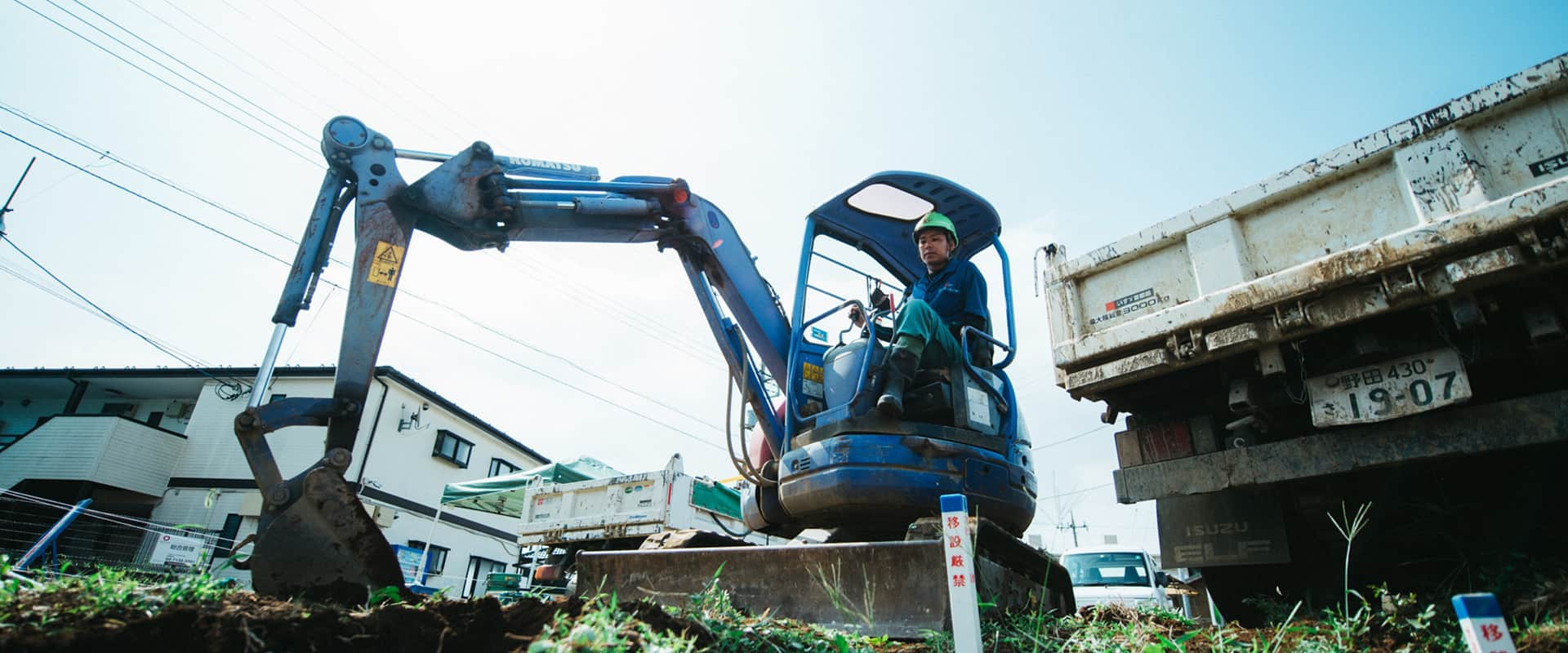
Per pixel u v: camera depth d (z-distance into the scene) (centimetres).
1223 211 402
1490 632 166
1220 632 319
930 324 454
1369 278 343
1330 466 371
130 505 1778
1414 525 381
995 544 381
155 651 197
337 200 412
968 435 446
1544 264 297
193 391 1953
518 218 461
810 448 448
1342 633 298
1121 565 1032
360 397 363
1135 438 457
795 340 506
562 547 1173
